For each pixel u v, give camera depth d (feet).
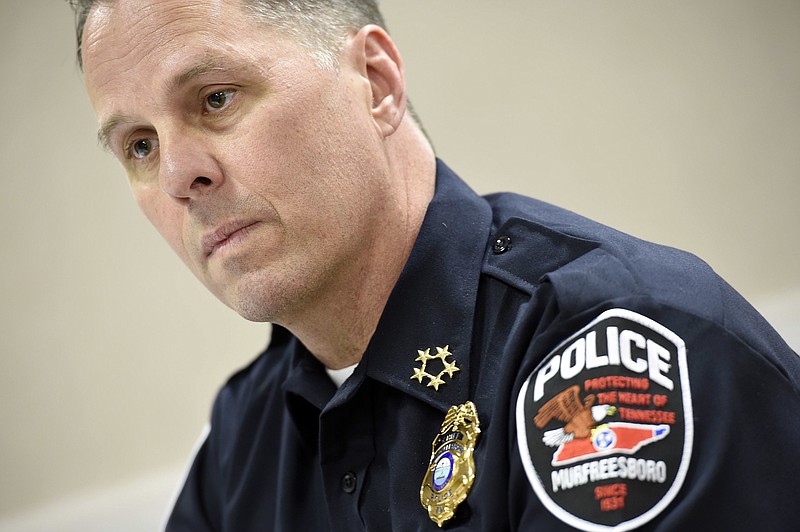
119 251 29.66
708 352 9.45
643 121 24.08
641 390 9.25
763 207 22.70
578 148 24.82
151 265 29.45
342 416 11.77
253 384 14.98
